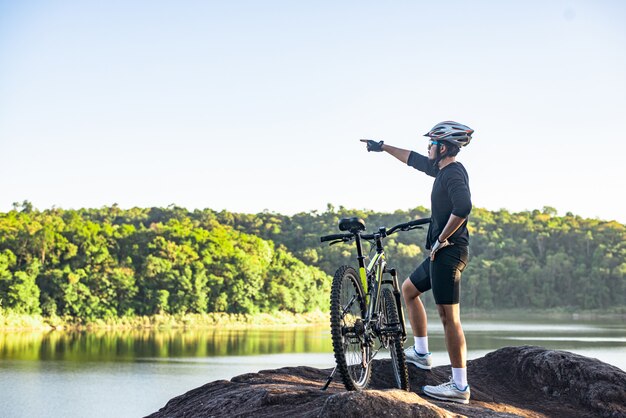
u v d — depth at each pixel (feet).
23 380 184.24
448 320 20.22
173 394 162.81
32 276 365.81
